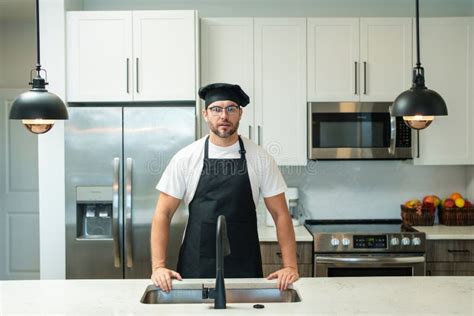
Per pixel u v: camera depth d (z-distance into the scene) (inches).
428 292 80.8
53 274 144.6
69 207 138.6
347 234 138.5
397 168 165.8
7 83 192.5
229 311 71.6
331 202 165.9
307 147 150.5
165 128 137.8
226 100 92.7
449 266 140.3
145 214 137.5
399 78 149.7
